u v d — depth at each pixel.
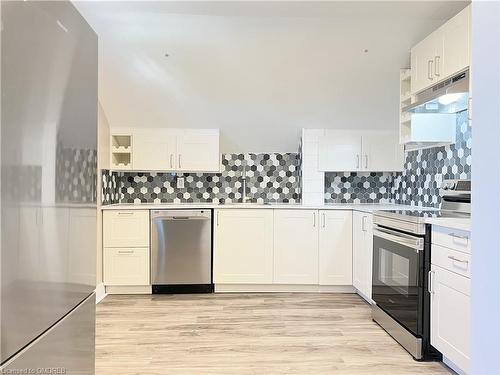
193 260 3.92
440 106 3.00
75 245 1.23
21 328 0.93
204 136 4.25
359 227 3.68
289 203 4.46
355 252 3.80
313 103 3.97
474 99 0.86
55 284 1.09
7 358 0.88
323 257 3.92
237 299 3.70
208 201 4.50
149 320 3.09
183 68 3.55
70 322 1.20
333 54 3.38
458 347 2.06
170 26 3.07
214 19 2.99
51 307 1.07
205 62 3.48
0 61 0.85
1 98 0.85
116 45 3.28
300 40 3.22
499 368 0.78
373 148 4.24
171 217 3.90
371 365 2.29
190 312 3.29
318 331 2.84
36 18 0.99
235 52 3.37
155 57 3.43
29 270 0.96
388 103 3.97
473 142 0.87
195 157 4.24
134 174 4.47
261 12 2.48
